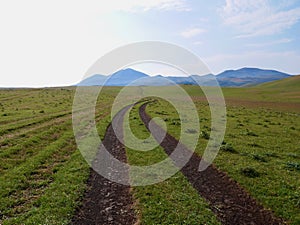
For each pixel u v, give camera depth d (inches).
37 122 1453.0
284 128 1455.5
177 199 551.8
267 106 3189.0
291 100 4042.8
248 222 471.8
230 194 586.9
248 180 649.0
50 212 494.3
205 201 547.5
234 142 1056.2
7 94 3469.5
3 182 624.1
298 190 590.2
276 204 528.1
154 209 507.8
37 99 2925.7
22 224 454.0
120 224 471.5
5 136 1105.4
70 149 971.3
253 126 1497.3
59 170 734.5
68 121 1526.8
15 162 781.9
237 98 4436.5
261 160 823.1
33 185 629.9
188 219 472.1
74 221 477.7
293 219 475.5
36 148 948.0
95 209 526.3
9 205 526.6
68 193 580.7
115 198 575.8
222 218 483.8
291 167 757.9
